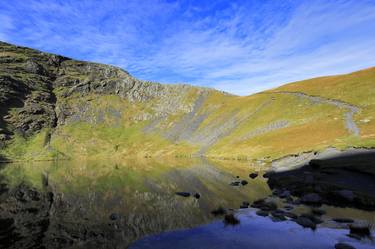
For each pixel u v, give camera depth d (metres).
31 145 169.38
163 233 22.62
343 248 16.92
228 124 163.88
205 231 22.42
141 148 181.38
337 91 139.62
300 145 84.56
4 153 150.12
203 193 41.22
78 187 52.12
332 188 34.62
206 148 142.38
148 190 46.41
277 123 127.75
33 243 21.91
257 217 25.75
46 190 49.19
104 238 22.39
